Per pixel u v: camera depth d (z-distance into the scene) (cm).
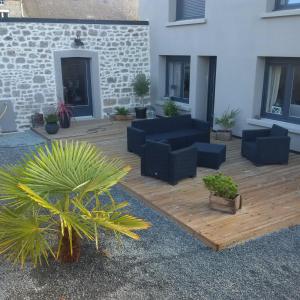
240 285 351
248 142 716
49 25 980
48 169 347
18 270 374
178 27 1016
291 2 736
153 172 608
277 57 779
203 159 663
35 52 980
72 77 1070
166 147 575
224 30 870
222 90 912
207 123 787
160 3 1066
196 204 513
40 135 946
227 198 480
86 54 1051
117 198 559
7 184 338
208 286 350
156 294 339
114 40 1085
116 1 2212
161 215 500
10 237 311
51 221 398
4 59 947
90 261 390
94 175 355
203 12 962
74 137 905
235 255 402
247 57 824
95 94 1096
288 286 349
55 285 352
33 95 1004
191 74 1002
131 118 1119
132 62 1134
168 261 391
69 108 1055
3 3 1800
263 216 474
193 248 417
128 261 391
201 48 951
